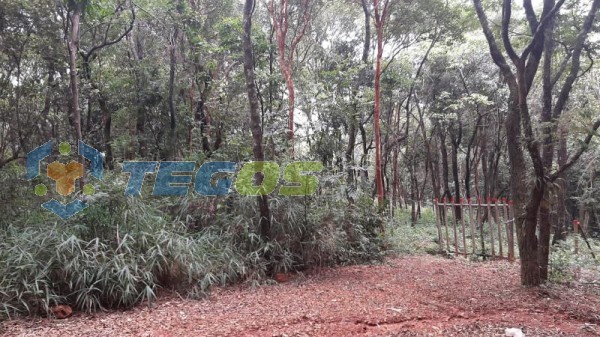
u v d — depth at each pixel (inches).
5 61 289.0
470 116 524.1
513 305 183.8
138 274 191.3
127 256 195.5
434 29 409.7
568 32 233.0
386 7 341.7
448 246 327.0
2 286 174.7
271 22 421.1
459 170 708.0
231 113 345.4
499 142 510.0
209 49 335.0
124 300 182.9
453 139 534.9
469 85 505.0
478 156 593.0
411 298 198.7
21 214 237.5
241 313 176.7
